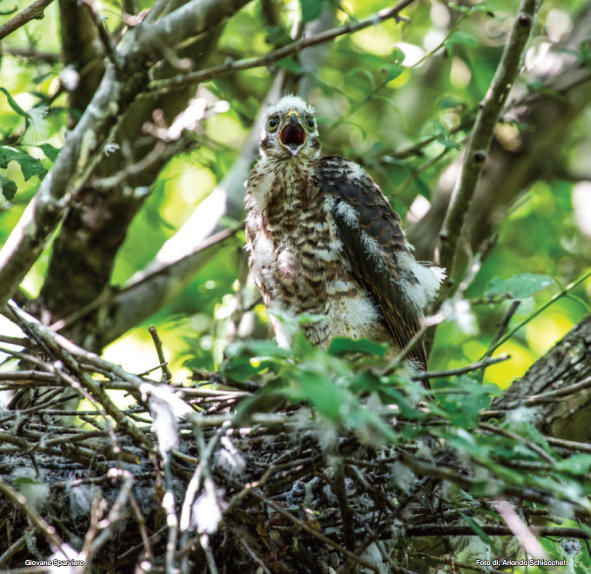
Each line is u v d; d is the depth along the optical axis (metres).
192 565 7.16
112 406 6.69
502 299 7.25
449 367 12.99
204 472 5.68
